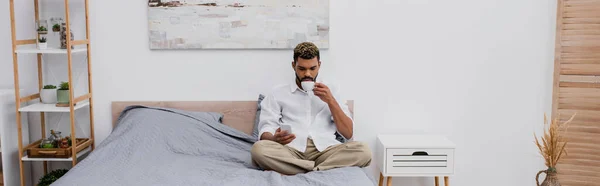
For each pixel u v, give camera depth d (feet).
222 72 10.38
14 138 10.11
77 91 10.45
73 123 9.54
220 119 10.26
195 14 10.15
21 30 10.36
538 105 10.38
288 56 10.33
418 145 9.36
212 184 7.46
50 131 10.61
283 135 8.43
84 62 10.39
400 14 10.27
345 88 10.44
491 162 10.62
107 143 9.23
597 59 9.74
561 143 10.11
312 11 10.15
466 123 10.52
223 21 10.17
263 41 10.21
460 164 10.66
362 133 10.57
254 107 10.34
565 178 10.19
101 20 10.27
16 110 9.59
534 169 10.57
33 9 10.29
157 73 10.39
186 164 8.55
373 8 10.25
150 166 8.38
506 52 10.30
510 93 10.39
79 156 10.24
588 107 9.90
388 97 10.46
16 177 10.18
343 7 10.24
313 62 8.66
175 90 10.43
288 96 9.24
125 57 10.36
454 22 10.28
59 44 9.99
